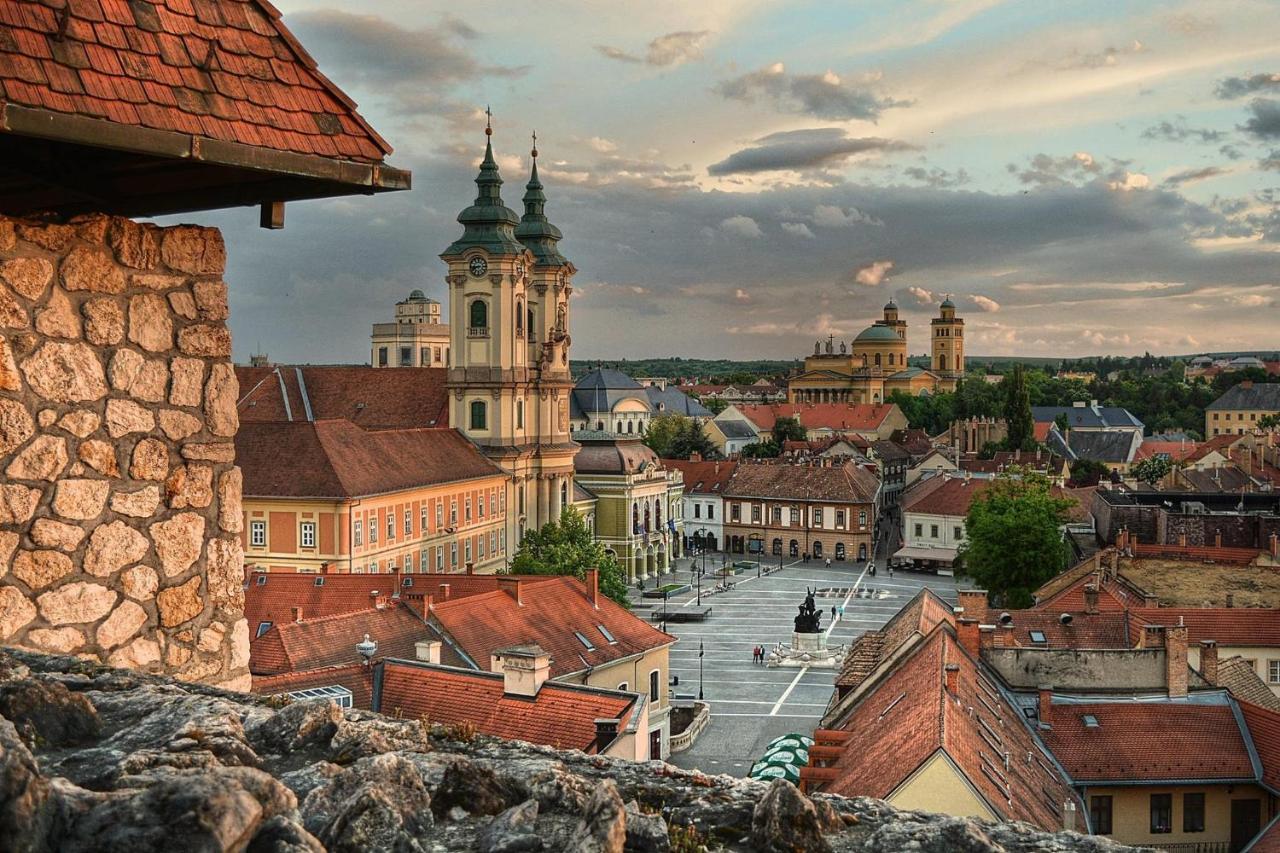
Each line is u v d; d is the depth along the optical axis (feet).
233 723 26.23
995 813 116.16
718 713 305.73
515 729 145.79
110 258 34.71
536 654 150.41
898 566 571.69
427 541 417.90
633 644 241.76
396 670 159.94
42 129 28.30
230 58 33.30
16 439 32.65
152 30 31.65
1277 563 282.36
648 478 558.15
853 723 166.91
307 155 34.01
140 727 25.71
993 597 367.66
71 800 18.76
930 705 136.05
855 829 25.25
